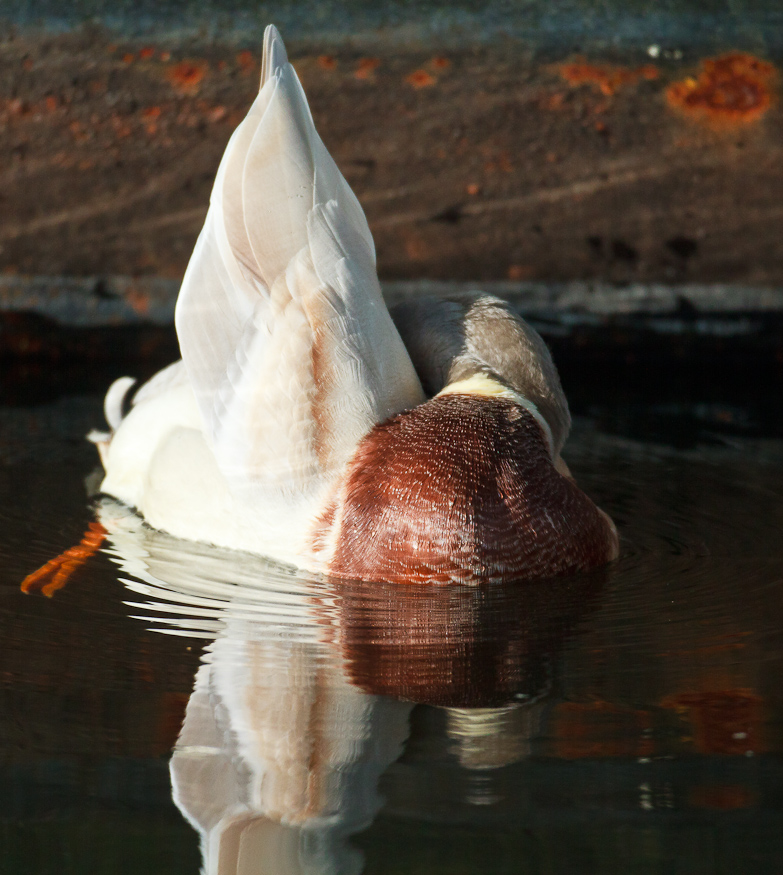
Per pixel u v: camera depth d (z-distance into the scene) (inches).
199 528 287.1
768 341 463.2
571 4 457.1
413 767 176.2
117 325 470.0
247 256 259.6
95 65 450.9
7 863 153.3
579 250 463.8
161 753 181.2
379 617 238.7
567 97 452.8
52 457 353.1
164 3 453.1
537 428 268.1
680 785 169.6
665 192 457.4
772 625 232.8
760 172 452.8
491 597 249.4
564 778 172.7
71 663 214.8
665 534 290.5
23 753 181.0
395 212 462.6
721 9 453.1
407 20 453.4
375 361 266.5
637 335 466.0
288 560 270.7
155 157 458.9
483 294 306.2
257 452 267.4
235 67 451.8
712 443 368.8
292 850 155.4
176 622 235.6
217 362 270.4
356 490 261.9
